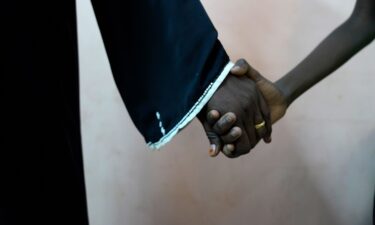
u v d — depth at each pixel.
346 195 2.05
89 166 2.04
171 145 2.02
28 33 1.53
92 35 1.94
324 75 1.65
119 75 1.62
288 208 2.07
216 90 1.55
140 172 2.05
